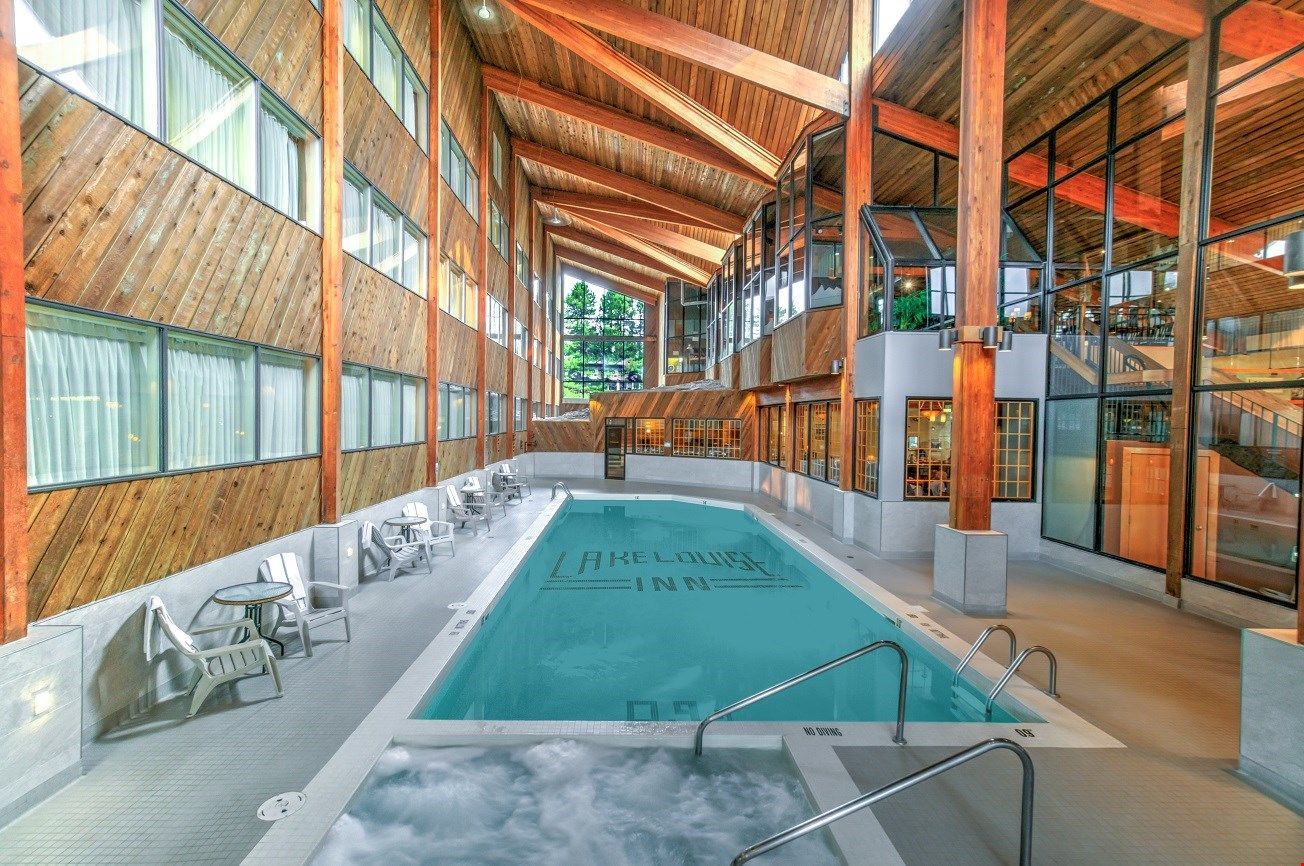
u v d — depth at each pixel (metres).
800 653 6.28
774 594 8.33
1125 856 2.93
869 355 9.53
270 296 5.89
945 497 9.12
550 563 9.95
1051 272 9.40
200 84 4.99
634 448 20.39
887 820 3.18
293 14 6.23
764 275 14.18
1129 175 8.45
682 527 13.26
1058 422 9.09
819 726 4.18
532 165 19.59
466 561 8.90
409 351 9.92
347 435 7.81
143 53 4.38
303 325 6.50
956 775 3.61
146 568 4.36
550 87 13.99
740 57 9.50
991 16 6.55
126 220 4.15
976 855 2.92
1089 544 8.45
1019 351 9.25
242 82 5.51
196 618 4.80
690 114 11.78
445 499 11.50
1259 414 6.62
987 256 6.71
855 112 9.80
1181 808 3.31
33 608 3.52
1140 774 3.63
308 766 3.59
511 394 18.12
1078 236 9.58
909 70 9.12
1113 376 8.22
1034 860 2.90
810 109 11.19
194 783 3.41
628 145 15.28
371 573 7.95
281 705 4.35
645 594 8.30
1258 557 6.56
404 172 9.60
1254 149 7.54
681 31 9.34
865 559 9.09
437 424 11.08
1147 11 6.45
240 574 5.33
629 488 18.20
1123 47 7.61
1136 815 3.25
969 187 6.70
